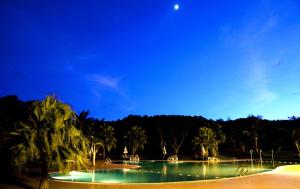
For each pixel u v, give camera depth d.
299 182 22.30
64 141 16.36
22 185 18.53
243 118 79.19
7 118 19.92
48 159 15.88
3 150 15.97
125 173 31.36
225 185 20.53
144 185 20.23
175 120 74.19
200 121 73.81
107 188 19.12
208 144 60.84
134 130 65.06
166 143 70.62
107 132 53.75
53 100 16.94
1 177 19.98
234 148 75.81
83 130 40.31
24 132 15.77
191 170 35.84
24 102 24.42
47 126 16.11
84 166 16.98
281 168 33.16
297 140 64.50
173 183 21.14
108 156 63.06
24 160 15.48
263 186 20.16
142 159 63.34
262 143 73.06
